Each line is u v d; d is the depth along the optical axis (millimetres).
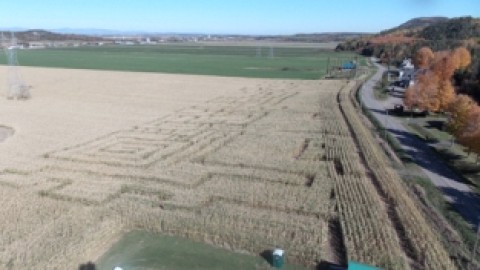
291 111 71250
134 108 75062
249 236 28344
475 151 41875
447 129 53281
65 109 74062
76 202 34250
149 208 32875
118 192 36219
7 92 91188
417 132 57562
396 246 27141
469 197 35219
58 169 41938
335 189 36500
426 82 67250
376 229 29250
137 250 27469
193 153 46969
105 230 29000
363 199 34375
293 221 30719
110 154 46500
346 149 48094
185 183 37812
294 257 26219
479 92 73250
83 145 50250
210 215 31484
